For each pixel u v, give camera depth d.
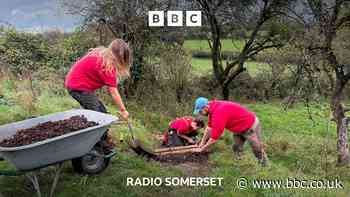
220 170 6.34
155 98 12.57
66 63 12.59
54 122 5.20
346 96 16.78
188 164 6.73
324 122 13.23
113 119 5.17
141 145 6.66
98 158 5.59
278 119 13.49
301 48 9.68
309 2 9.31
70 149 4.76
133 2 11.84
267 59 16.33
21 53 12.68
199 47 15.47
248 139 6.86
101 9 11.84
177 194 5.33
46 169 5.71
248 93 17.33
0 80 10.72
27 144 4.55
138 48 12.61
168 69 13.52
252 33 15.23
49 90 10.67
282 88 16.89
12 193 5.01
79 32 12.53
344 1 9.08
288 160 8.68
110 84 5.56
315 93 10.05
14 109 8.43
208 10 14.37
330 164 8.59
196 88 15.22
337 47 9.82
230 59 16.70
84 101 5.67
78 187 5.21
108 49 5.54
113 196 5.12
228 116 6.58
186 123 7.83
